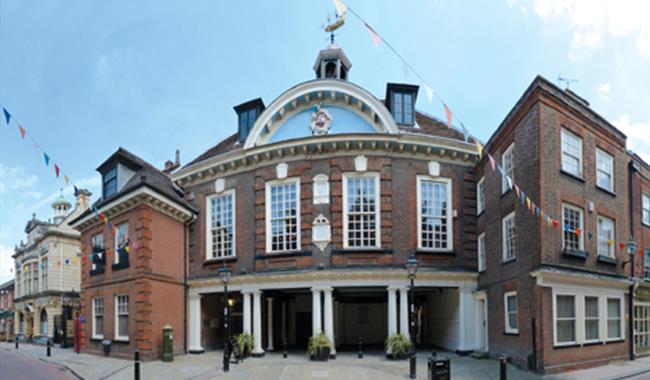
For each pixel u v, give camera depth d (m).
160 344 20.36
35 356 24.56
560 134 16.22
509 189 17.38
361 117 21.25
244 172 22.03
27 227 47.28
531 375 14.26
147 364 18.56
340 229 19.92
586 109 17.58
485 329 19.64
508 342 16.86
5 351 29.52
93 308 24.16
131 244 20.92
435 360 12.16
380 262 19.70
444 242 20.78
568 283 15.62
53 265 40.62
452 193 21.00
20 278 48.69
